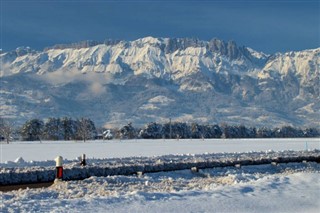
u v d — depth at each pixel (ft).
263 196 77.77
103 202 65.51
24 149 299.79
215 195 75.36
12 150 286.05
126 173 119.24
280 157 160.56
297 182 92.32
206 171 131.95
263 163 153.28
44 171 107.34
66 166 117.70
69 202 64.80
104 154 234.79
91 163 134.21
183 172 127.24
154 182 103.71
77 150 282.97
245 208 69.00
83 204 63.82
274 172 146.20
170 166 127.95
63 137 590.96
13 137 588.50
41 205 62.54
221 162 140.56
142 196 70.23
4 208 59.52
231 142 438.40
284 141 467.11
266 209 69.67
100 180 99.35
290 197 78.54
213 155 179.42
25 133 568.41
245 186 84.84
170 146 340.80
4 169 109.40
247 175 110.11
